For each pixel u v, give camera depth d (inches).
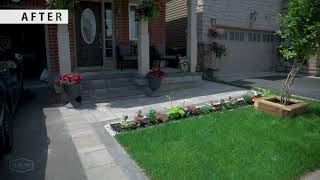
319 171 161.2
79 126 240.2
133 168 165.2
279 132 212.5
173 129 218.2
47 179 157.1
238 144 189.9
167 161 167.3
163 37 480.1
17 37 493.4
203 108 265.0
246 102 296.7
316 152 180.2
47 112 283.9
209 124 227.9
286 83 261.9
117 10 437.1
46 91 374.9
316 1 230.4
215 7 550.3
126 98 340.5
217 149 182.4
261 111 261.1
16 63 322.7
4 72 247.8
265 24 629.3
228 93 364.2
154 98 340.5
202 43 535.8
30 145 202.7
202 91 379.6
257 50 634.2
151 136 205.5
